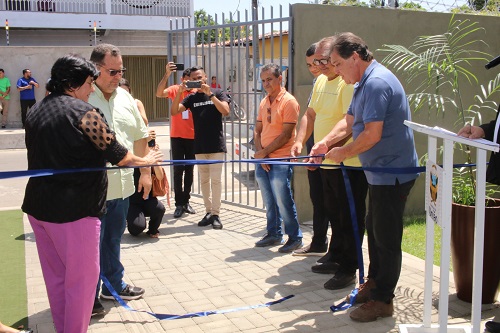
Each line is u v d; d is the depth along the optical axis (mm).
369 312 3734
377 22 6582
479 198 2885
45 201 2990
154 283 4570
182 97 6656
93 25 22375
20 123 17719
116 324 3779
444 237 2926
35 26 21688
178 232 6188
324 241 5195
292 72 6234
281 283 4531
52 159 2977
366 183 4355
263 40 6551
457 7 7918
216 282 4574
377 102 3441
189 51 7551
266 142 5383
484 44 7367
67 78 3057
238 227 6371
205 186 6406
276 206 5535
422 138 7062
